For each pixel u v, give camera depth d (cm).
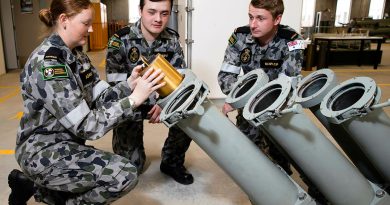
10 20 578
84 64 132
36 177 118
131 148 194
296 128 97
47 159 115
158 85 103
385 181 117
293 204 104
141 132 196
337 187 104
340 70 611
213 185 195
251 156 100
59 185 118
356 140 101
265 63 167
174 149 193
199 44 350
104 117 112
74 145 121
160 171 212
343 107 102
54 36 115
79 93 115
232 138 99
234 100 109
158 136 273
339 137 120
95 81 143
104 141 260
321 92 103
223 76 169
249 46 169
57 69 109
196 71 357
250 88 110
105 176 119
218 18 343
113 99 137
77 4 109
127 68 174
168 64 105
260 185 102
